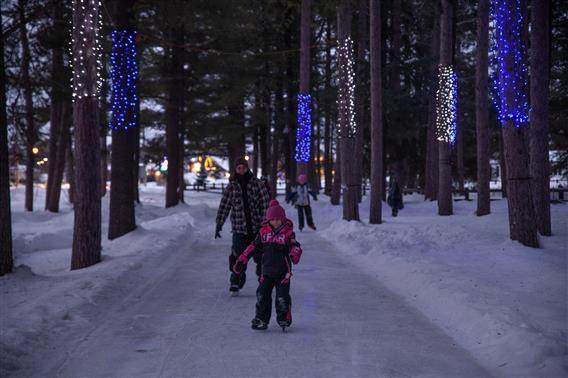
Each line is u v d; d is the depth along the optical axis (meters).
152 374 5.23
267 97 38.94
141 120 42.59
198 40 31.98
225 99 36.41
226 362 5.57
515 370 5.27
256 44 33.69
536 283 9.16
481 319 6.81
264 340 6.40
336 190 32.00
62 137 31.34
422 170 43.44
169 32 27.55
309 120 25.73
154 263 12.61
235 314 7.75
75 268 12.41
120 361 5.66
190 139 46.78
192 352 5.93
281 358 5.70
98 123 12.54
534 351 5.51
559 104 26.22
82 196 12.42
